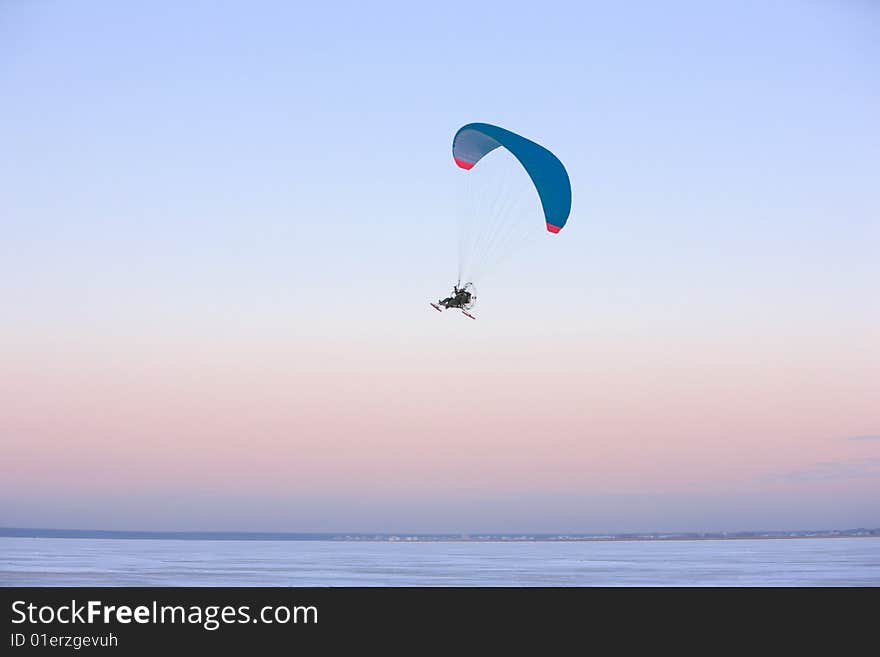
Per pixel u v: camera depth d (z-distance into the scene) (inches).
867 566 3331.7
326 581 2356.1
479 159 1672.0
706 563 3735.2
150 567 3198.8
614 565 3543.3
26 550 5925.2
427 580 2426.2
